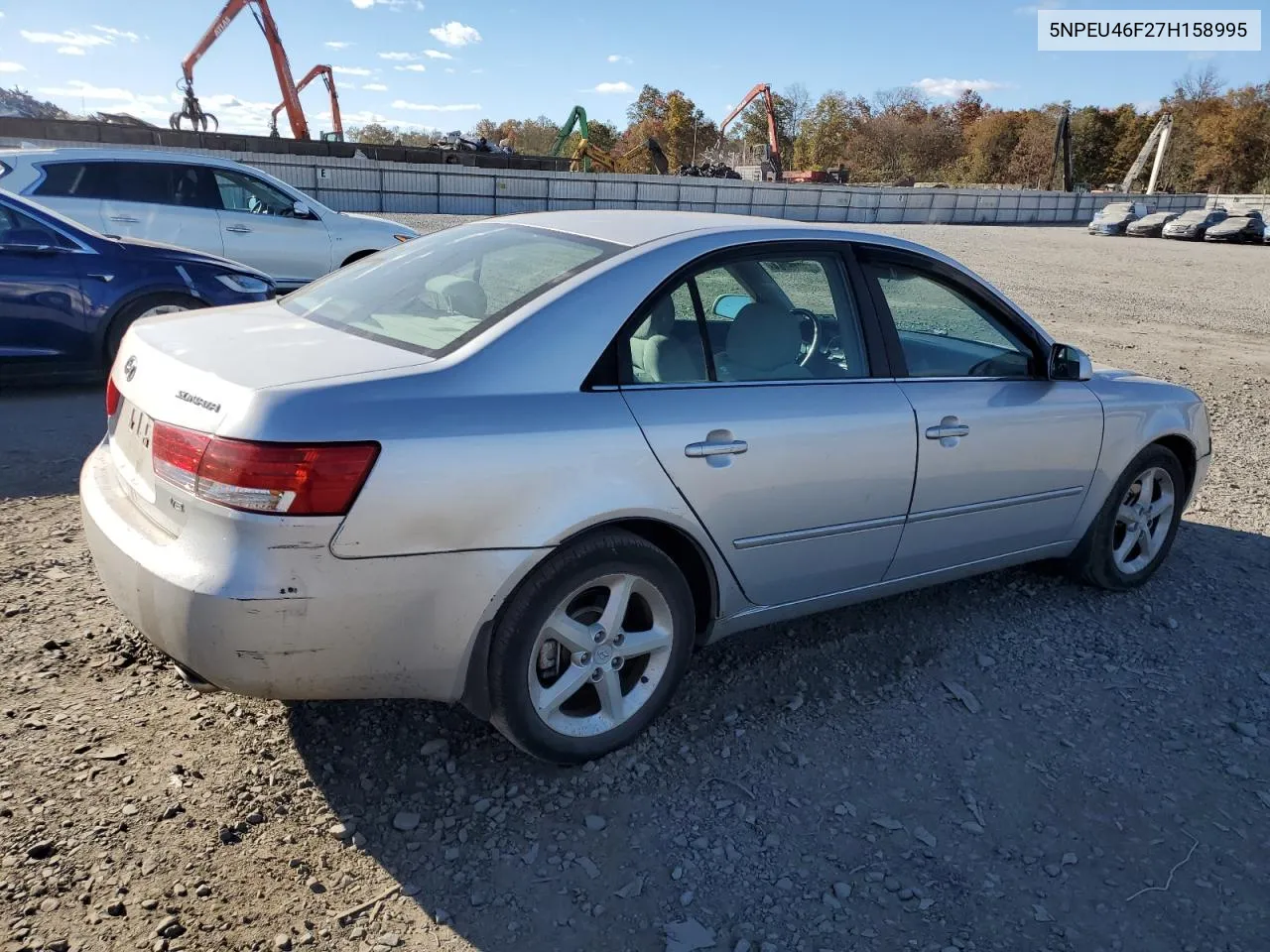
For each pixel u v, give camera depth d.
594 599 2.83
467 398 2.52
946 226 45.97
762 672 3.48
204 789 2.64
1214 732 3.32
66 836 2.41
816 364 3.29
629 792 2.79
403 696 2.59
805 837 2.66
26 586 3.73
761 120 103.31
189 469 2.36
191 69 47.22
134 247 6.99
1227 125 79.62
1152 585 4.52
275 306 3.38
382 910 2.29
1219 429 7.85
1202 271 24.92
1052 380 3.90
